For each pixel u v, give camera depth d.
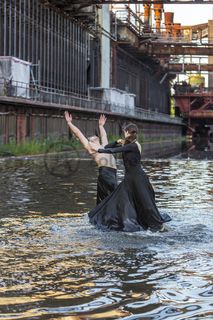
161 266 7.74
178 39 94.62
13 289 6.65
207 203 14.09
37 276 7.20
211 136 116.38
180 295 6.46
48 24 59.84
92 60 77.31
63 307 6.03
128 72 97.69
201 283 6.93
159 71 119.31
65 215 11.94
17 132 43.16
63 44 65.19
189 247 8.96
